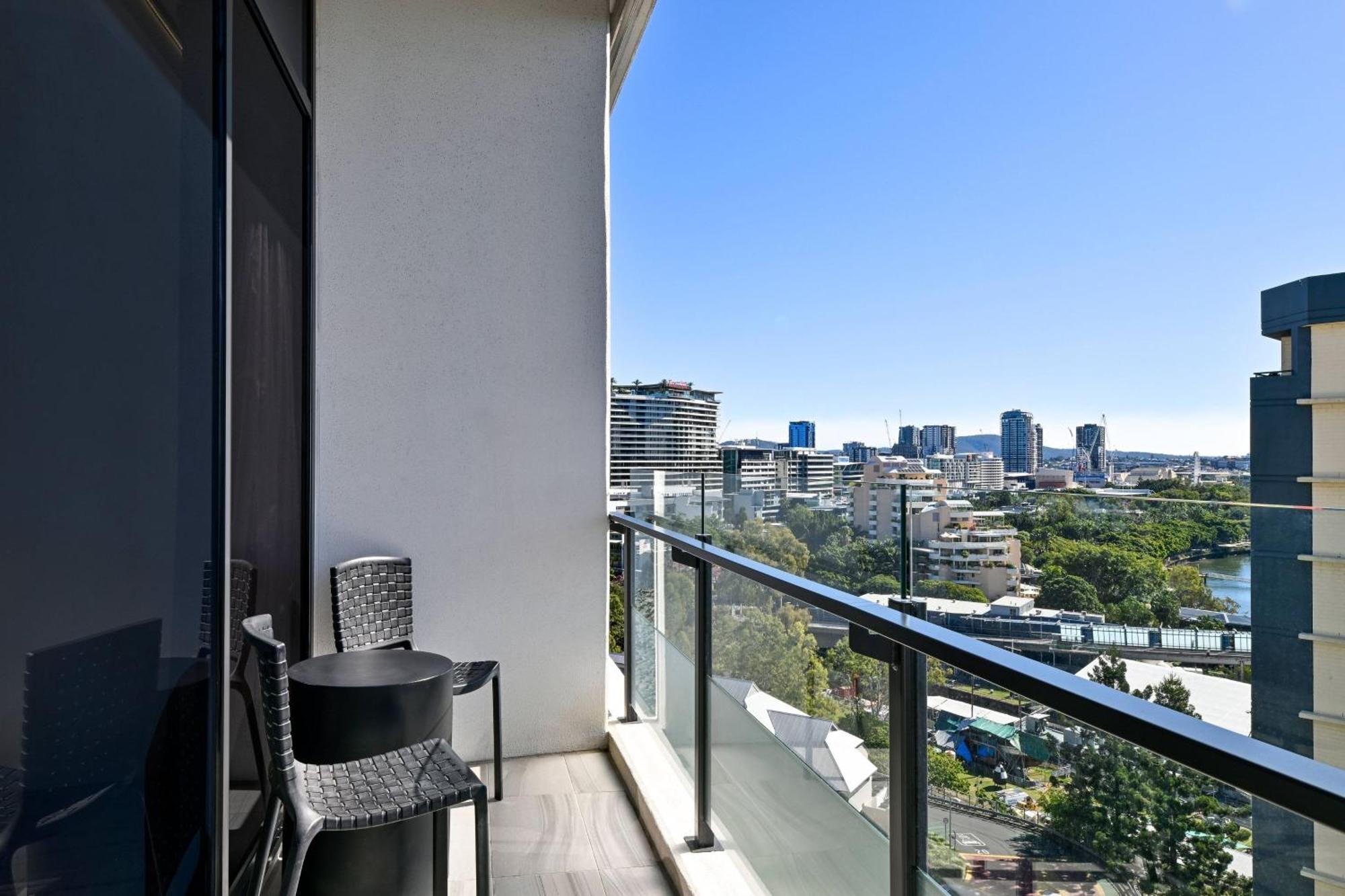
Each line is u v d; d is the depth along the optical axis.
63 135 1.04
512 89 3.27
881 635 1.31
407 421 3.14
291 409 2.63
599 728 3.38
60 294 1.04
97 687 1.14
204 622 1.51
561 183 3.32
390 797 1.73
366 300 3.10
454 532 3.20
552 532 3.31
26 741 0.98
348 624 2.82
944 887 1.18
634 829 2.68
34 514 0.99
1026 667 0.94
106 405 1.16
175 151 1.39
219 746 1.58
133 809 1.24
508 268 3.26
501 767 2.89
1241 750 0.66
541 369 3.29
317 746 2.21
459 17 3.22
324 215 3.06
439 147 3.19
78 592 1.09
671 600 3.04
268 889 2.12
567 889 2.31
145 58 1.28
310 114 2.95
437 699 2.34
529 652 3.30
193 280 1.48
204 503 1.52
